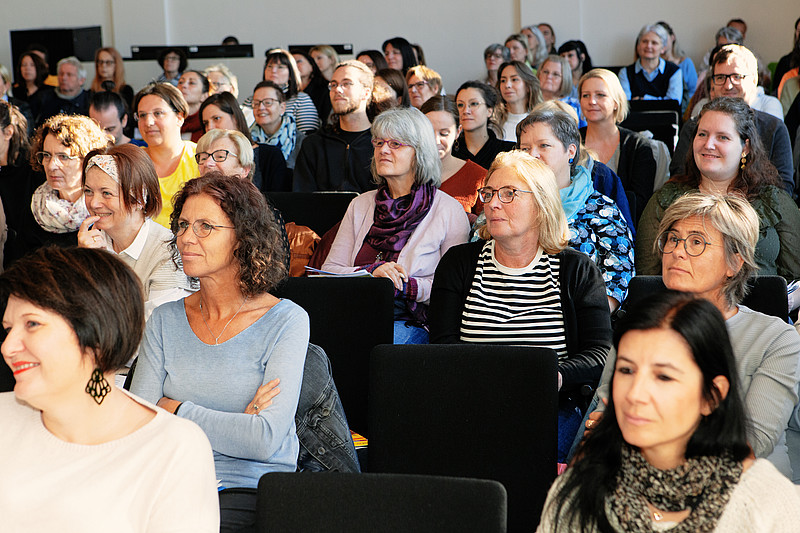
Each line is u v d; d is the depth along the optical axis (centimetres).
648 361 152
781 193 355
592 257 338
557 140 358
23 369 161
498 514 166
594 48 1051
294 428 232
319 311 302
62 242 433
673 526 153
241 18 1105
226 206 231
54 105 930
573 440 280
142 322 169
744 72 488
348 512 170
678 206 244
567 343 296
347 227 390
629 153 493
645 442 152
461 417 235
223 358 231
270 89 654
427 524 168
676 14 1027
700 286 239
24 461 166
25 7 1122
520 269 303
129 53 1113
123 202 310
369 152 553
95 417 167
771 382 227
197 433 171
